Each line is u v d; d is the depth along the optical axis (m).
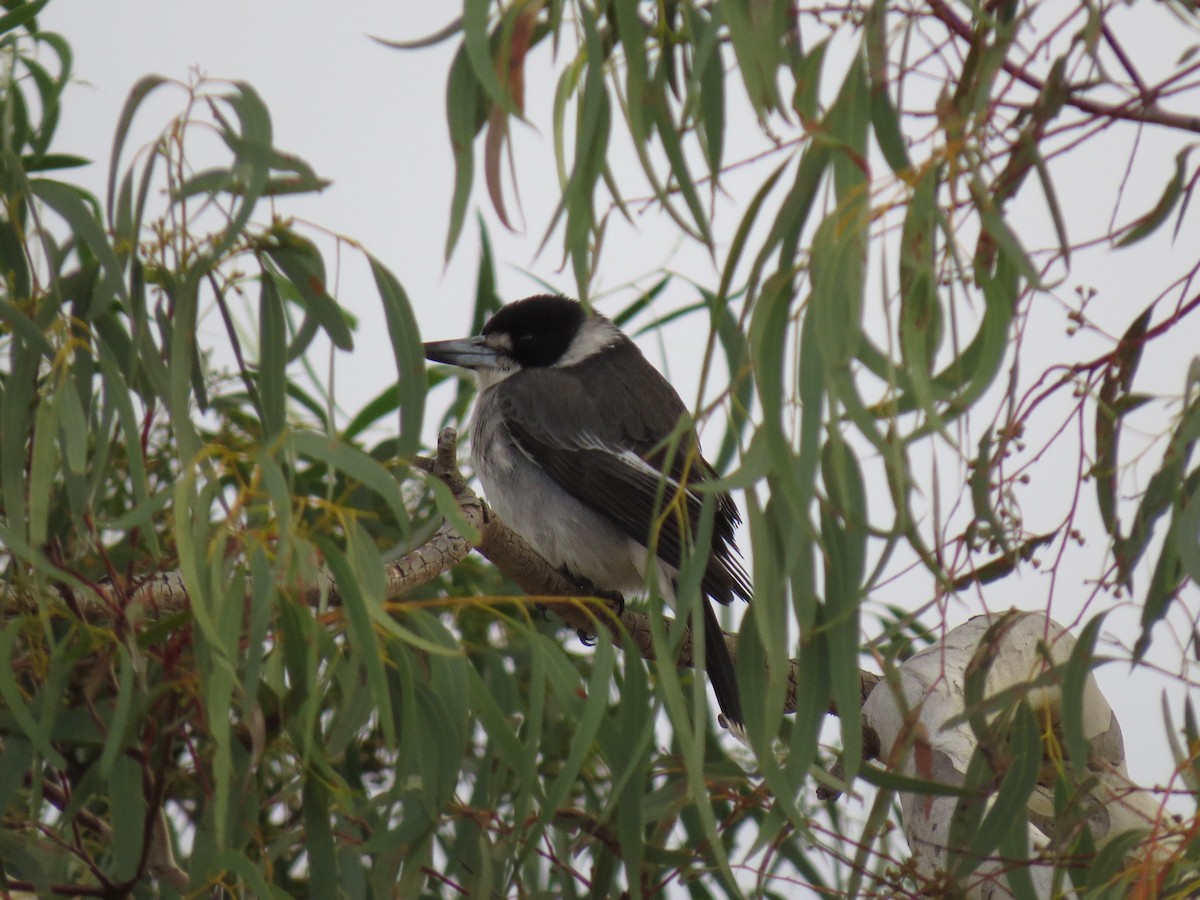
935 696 6.23
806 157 4.16
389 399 7.94
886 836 5.97
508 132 4.41
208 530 4.57
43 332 5.01
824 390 3.97
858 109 4.11
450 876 6.07
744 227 4.13
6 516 5.02
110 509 7.25
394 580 6.87
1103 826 5.54
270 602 4.32
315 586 4.81
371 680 4.50
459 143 4.52
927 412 3.77
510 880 5.21
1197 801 4.44
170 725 4.80
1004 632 4.98
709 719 7.38
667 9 5.03
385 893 5.14
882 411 4.26
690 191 4.44
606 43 4.79
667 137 4.54
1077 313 4.63
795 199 4.16
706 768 5.80
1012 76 4.08
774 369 4.10
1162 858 4.55
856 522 3.99
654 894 6.18
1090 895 4.55
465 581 8.62
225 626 4.45
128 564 5.30
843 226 3.93
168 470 7.16
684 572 4.61
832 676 4.52
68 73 6.40
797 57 4.35
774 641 4.39
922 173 3.83
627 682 5.06
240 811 4.84
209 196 4.78
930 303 3.86
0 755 5.03
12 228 5.50
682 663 8.04
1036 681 4.72
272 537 4.86
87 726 5.04
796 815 4.51
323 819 4.98
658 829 5.82
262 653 4.32
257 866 4.91
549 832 6.17
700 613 4.43
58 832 5.27
